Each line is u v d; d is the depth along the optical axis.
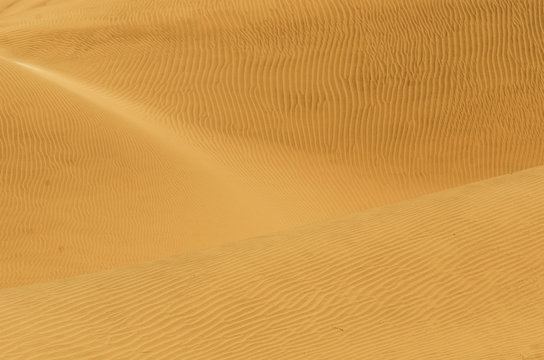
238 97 20.02
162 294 7.79
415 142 19.53
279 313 7.59
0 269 13.94
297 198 17.33
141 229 15.28
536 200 9.62
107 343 6.83
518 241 8.77
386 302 7.84
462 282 8.14
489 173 19.22
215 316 7.46
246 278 8.20
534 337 6.86
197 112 19.70
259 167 18.27
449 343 6.95
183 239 15.04
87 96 18.98
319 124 19.58
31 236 14.82
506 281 8.12
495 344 6.79
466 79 20.22
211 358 6.81
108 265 14.26
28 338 6.74
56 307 7.39
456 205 9.75
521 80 20.33
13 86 17.45
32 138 16.50
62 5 27.11
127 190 16.22
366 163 19.08
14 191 15.52
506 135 19.70
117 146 17.14
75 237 14.94
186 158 17.73
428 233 9.06
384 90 20.02
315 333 7.28
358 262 8.52
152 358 6.72
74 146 16.73
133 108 19.56
